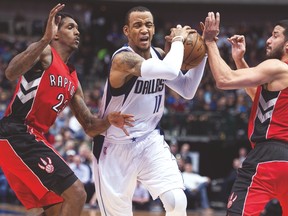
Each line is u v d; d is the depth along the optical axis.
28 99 4.92
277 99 4.61
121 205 5.01
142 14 4.89
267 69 4.58
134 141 4.97
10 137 4.92
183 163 13.97
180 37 4.85
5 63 19.70
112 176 4.98
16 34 22.86
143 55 4.98
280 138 4.60
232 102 17.08
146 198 13.43
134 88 4.85
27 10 23.78
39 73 4.90
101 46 22.00
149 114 4.99
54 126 14.09
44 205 5.12
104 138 5.06
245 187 4.61
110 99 4.96
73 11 23.55
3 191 13.44
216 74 4.68
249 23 23.81
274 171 4.54
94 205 12.70
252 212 4.52
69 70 5.13
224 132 16.16
